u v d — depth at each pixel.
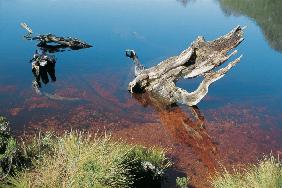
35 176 8.09
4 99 14.18
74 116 13.59
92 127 13.01
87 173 7.89
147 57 20.17
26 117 13.08
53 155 8.83
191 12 34.31
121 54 20.58
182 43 23.53
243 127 13.99
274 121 14.58
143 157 10.02
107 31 25.27
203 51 15.37
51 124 12.85
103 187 7.73
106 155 8.54
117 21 28.22
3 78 16.02
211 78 15.15
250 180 8.84
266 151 12.52
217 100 16.11
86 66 18.45
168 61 15.71
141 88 15.92
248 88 17.47
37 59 16.89
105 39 23.39
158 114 14.51
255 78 18.66
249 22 31.31
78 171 7.96
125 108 14.71
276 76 19.06
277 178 8.41
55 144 9.25
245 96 16.61
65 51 20.67
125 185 8.33
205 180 10.60
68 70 17.72
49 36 20.88
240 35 15.66
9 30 23.53
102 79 17.05
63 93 15.32
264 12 35.25
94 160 8.14
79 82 16.53
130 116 14.12
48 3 32.97
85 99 15.05
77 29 25.33
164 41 23.75
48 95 14.96
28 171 8.30
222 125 14.05
